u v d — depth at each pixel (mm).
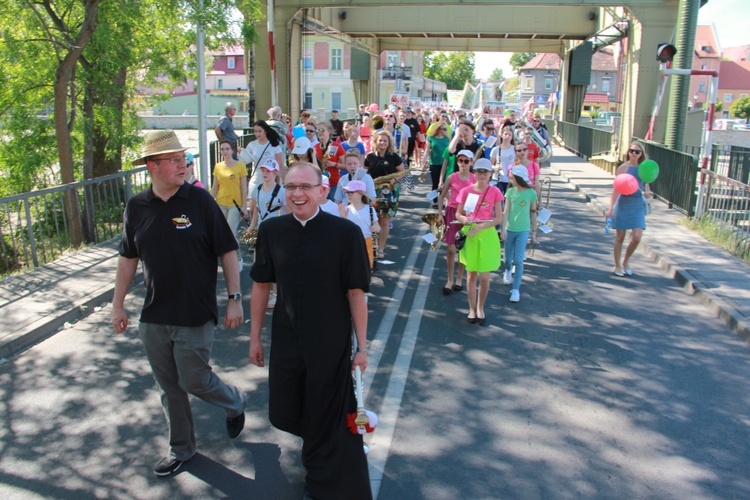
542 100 67875
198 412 5145
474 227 7000
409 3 18375
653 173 8898
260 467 4371
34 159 13055
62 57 11773
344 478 3633
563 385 5719
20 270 8961
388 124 15828
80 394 5461
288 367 3709
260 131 9375
